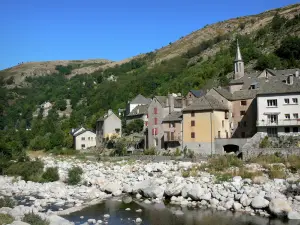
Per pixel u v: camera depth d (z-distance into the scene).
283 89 71.94
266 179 48.03
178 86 151.12
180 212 40.38
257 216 37.59
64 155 108.81
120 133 123.25
